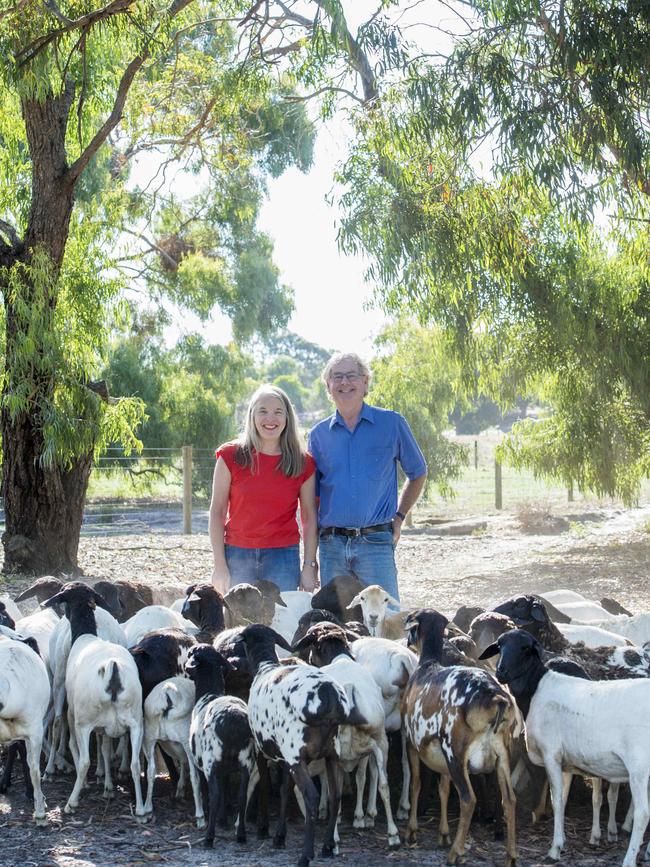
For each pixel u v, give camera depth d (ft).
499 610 24.08
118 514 89.35
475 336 61.62
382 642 23.38
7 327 52.08
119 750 25.22
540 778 21.76
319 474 27.96
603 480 65.26
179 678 22.79
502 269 56.39
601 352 59.00
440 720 19.31
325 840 19.53
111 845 20.12
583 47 42.24
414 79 45.29
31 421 52.06
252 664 21.84
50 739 25.63
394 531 27.94
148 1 48.57
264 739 19.98
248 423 26.78
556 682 20.21
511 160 44.27
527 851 19.76
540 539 72.38
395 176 52.16
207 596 25.07
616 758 18.74
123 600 31.22
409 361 88.12
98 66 55.47
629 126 42.14
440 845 20.18
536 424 68.49
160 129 75.82
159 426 103.96
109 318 58.08
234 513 27.22
